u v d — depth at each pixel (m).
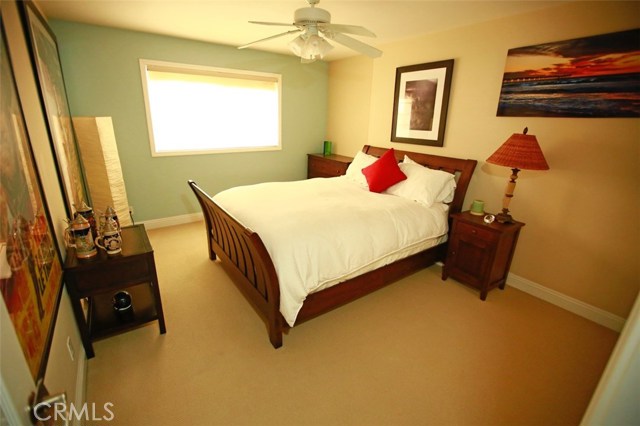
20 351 0.80
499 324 2.31
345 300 2.30
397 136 3.73
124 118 3.53
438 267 3.19
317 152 5.23
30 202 1.25
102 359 1.87
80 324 1.78
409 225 2.55
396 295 2.65
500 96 2.69
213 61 3.91
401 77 3.54
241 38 3.60
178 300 2.49
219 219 2.44
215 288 2.68
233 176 4.52
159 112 3.81
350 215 2.38
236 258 2.45
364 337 2.14
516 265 2.82
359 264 2.21
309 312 2.11
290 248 1.94
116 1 2.48
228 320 2.27
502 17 2.59
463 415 1.59
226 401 1.63
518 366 1.92
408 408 1.62
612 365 0.71
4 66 1.19
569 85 2.27
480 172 2.96
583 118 2.24
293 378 1.78
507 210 2.55
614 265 2.25
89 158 3.08
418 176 3.03
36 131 1.61
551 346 2.10
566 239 2.47
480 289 2.62
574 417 1.59
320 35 2.18
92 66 3.23
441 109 3.17
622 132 2.09
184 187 4.16
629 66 2.00
